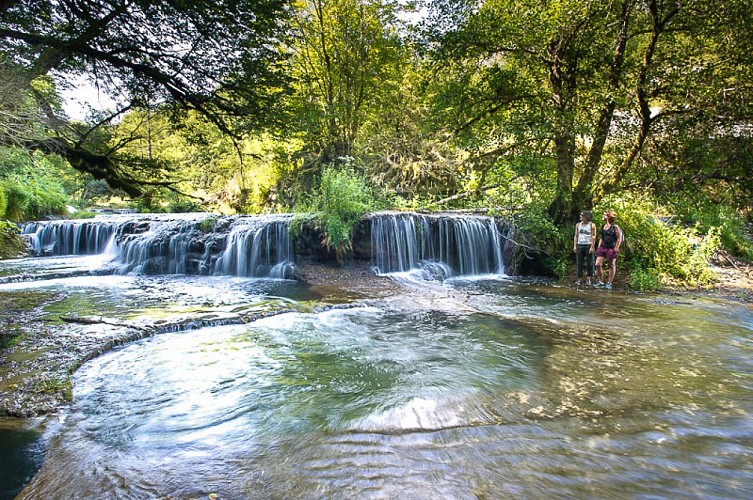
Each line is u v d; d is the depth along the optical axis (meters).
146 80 5.55
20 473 2.60
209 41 5.45
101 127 5.49
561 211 11.16
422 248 11.75
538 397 3.72
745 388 3.89
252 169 20.75
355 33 17.80
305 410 3.52
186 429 3.20
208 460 2.78
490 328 6.03
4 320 6.02
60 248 14.68
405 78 18.55
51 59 4.50
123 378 4.18
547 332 5.82
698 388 3.89
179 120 6.38
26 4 4.42
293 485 2.49
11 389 3.72
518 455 2.78
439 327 6.09
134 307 6.99
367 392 3.87
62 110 5.03
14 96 4.18
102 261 12.83
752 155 9.89
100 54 4.87
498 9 10.52
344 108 17.38
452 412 3.45
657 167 11.20
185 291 8.67
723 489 2.41
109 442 2.99
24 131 4.51
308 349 5.11
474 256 11.76
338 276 10.30
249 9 5.23
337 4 17.30
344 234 10.80
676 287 9.29
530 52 10.59
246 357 4.83
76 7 4.55
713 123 9.91
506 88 11.05
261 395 3.82
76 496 2.38
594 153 11.07
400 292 8.62
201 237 12.24
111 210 27.56
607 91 10.12
